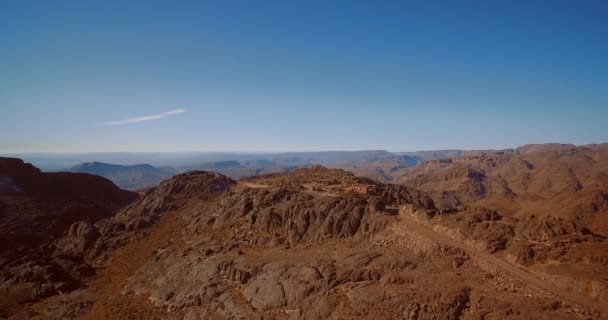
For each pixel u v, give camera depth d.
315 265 51.50
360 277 46.94
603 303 34.28
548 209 158.75
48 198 154.00
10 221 123.25
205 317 50.44
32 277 74.69
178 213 104.81
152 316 55.53
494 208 166.62
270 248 64.31
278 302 47.72
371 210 64.19
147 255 81.56
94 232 96.81
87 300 65.75
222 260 61.22
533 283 38.69
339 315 41.34
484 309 36.53
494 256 44.97
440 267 45.12
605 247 40.88
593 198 157.88
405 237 53.97
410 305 39.06
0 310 65.62
